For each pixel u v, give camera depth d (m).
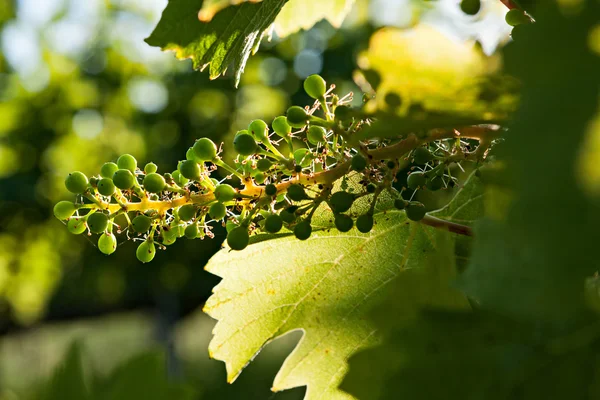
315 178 0.34
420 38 0.27
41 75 1.47
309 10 0.43
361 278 0.38
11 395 0.27
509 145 0.21
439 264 0.29
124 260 1.52
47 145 1.43
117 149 1.45
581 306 0.24
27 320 1.71
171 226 0.35
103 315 1.98
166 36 0.36
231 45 0.37
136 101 1.50
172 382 0.27
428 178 0.35
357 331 0.38
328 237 0.39
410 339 0.27
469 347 0.27
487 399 0.27
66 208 0.35
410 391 0.27
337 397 0.38
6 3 1.42
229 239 0.34
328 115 0.34
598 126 0.19
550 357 0.27
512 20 0.34
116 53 1.49
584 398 0.26
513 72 0.22
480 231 0.26
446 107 0.27
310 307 0.38
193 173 0.34
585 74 0.20
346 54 1.25
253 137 0.34
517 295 0.24
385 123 0.27
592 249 0.19
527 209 0.20
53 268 1.56
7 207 1.45
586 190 0.19
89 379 0.27
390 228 0.38
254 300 0.39
